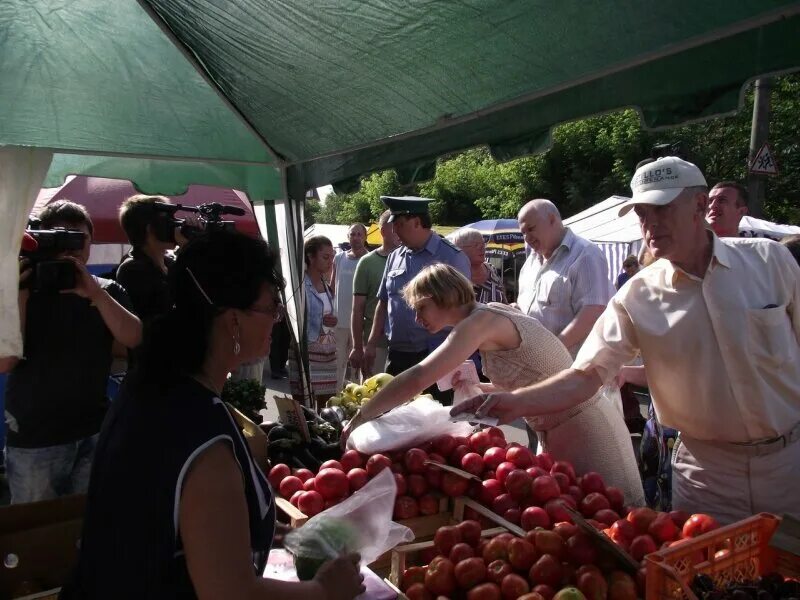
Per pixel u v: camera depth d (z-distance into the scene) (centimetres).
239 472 116
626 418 548
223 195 811
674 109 175
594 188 2072
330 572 134
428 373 261
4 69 316
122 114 363
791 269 222
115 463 119
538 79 217
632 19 169
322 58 271
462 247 570
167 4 281
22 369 302
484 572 183
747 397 222
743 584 154
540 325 284
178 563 113
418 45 230
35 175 270
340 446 280
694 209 219
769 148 779
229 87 345
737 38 157
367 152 343
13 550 192
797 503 228
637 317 238
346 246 1362
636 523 194
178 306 128
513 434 646
